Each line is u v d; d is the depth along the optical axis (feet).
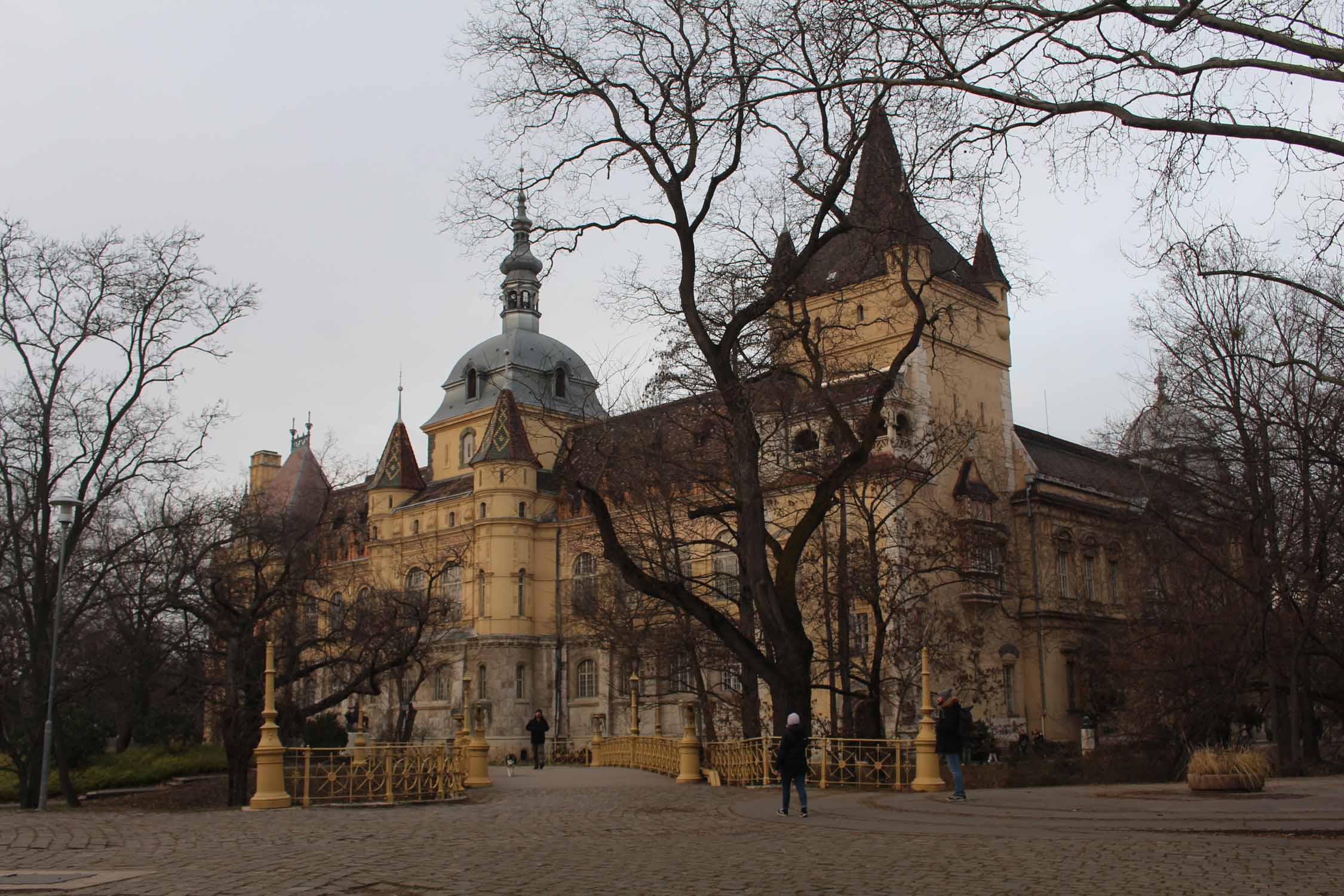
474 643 254.88
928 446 152.56
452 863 45.16
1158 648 143.02
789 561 95.61
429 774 86.74
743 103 72.54
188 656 151.74
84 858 47.98
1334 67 51.55
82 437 135.85
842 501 132.98
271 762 80.33
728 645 95.81
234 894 37.83
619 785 108.88
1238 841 47.75
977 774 108.58
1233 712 139.23
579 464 110.93
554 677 253.24
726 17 86.58
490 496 260.42
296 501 195.11
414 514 281.54
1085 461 252.21
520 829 59.31
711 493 124.26
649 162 94.53
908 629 146.82
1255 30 51.16
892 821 60.23
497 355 288.51
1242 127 51.65
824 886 37.99
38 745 129.08
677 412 114.52
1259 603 131.44
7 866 46.11
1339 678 146.82
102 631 153.17
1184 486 140.26
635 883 39.27
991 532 172.65
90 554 144.15
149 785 169.68
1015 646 212.84
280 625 156.04
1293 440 129.18
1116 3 52.26
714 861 45.03
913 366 201.46
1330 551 132.46
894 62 62.90
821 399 99.60
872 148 87.20
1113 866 40.60
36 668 129.59
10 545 135.64
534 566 260.01
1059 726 212.02
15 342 130.62
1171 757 124.47
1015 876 38.91
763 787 93.91
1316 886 35.50
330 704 142.10
